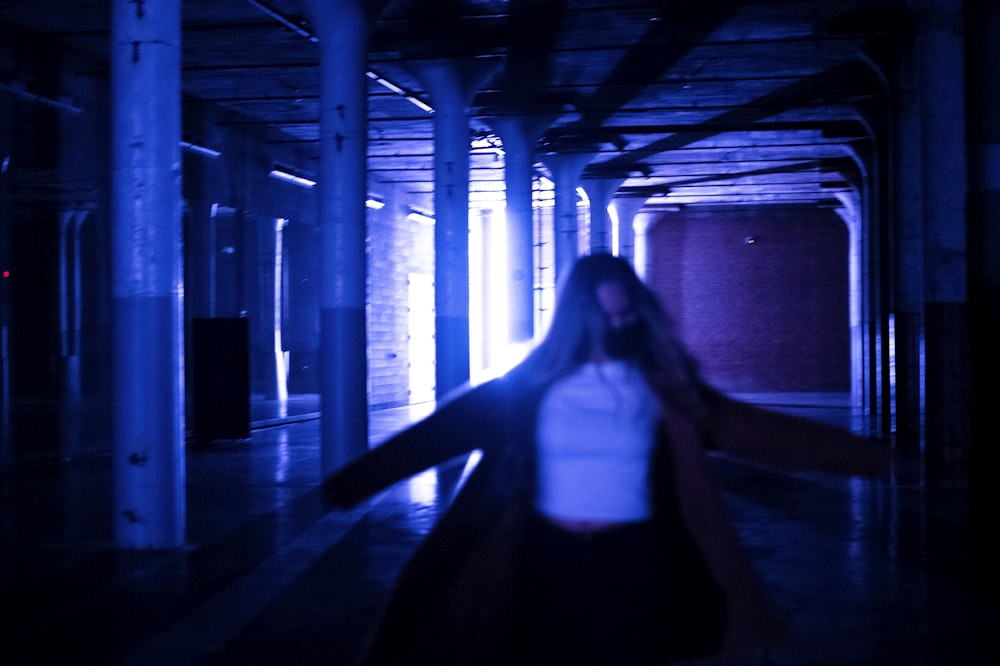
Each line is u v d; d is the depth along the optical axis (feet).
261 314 86.89
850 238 130.93
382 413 101.71
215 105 76.07
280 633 21.40
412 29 58.85
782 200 130.52
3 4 51.42
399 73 67.92
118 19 30.55
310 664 19.10
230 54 62.64
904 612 22.86
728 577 10.05
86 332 61.98
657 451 10.36
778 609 23.13
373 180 105.40
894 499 41.19
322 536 33.35
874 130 78.69
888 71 63.93
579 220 128.67
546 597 10.25
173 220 31.24
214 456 59.72
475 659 10.37
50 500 42.47
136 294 30.76
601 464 10.27
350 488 10.38
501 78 70.49
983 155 32.63
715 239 134.72
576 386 10.49
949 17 44.04
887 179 77.82
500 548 10.40
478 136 88.07
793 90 74.90
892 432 74.18
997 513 27.81
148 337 30.83
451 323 66.95
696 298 135.03
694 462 10.22
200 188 74.13
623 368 10.52
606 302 10.65
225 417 66.44
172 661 19.40
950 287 44.39
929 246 44.68
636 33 59.77
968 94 33.17
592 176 109.70
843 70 69.10
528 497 10.42
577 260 10.98
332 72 45.98
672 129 87.20
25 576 27.30
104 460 59.00
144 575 27.37
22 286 56.80
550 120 82.84
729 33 59.82
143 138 30.55
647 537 10.20
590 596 10.11
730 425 10.37
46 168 58.70
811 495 42.42
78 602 24.32
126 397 30.99
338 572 27.68
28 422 57.21
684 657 10.13
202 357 66.59
